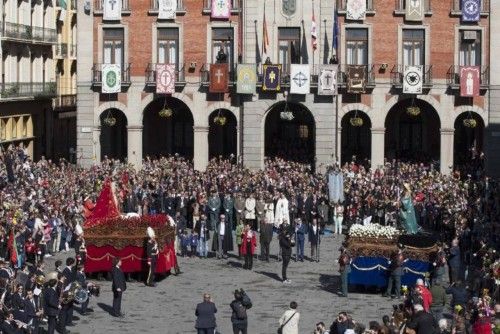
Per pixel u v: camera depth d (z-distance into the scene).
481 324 29.56
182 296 41.22
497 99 70.62
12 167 59.03
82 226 46.06
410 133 78.50
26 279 35.22
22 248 44.66
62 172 65.00
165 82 71.38
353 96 71.25
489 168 70.69
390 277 40.56
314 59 70.81
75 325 36.09
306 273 46.41
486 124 70.94
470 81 69.94
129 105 72.88
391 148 78.25
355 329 28.64
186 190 58.12
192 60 72.19
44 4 85.94
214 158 72.31
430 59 71.19
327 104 71.00
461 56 71.38
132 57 72.62
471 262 45.03
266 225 49.34
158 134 79.69
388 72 71.31
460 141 77.88
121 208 57.00
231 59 71.94
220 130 79.62
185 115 79.44
